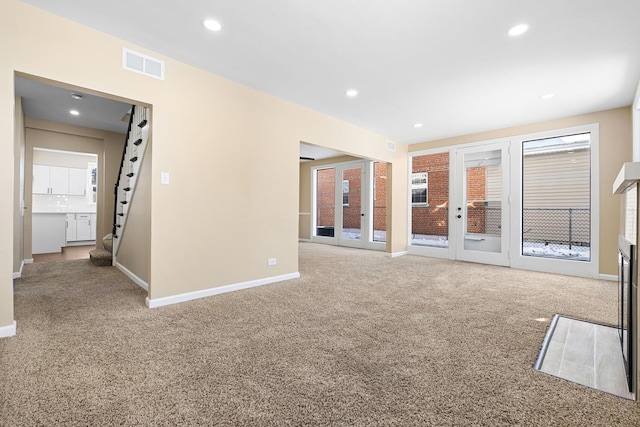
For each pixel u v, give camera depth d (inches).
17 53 82.6
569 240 217.2
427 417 52.8
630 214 120.8
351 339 84.7
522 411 54.8
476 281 155.3
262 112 144.5
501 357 75.2
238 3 83.0
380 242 273.0
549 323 97.7
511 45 102.8
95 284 140.9
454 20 89.7
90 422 50.4
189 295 119.6
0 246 81.4
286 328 92.2
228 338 84.6
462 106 161.3
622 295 75.6
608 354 77.6
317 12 86.7
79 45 93.0
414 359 73.8
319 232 334.0
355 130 197.8
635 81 128.5
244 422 51.1
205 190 124.3
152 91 109.1
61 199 297.7
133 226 149.9
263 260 146.0
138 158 138.8
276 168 151.0
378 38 99.8
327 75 127.3
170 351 76.4
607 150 162.1
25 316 99.1
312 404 56.1
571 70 120.0
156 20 91.1
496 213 202.5
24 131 185.9
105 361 70.8
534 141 191.3
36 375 64.3
